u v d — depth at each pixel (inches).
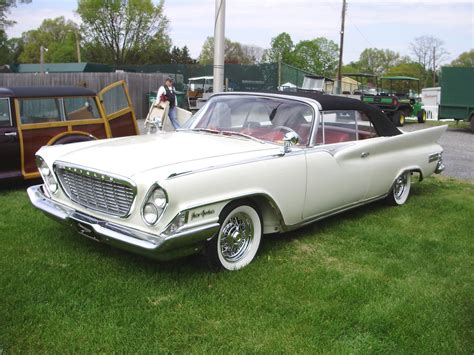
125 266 161.6
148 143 174.6
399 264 173.3
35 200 175.3
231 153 163.3
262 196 164.1
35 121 268.7
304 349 119.3
